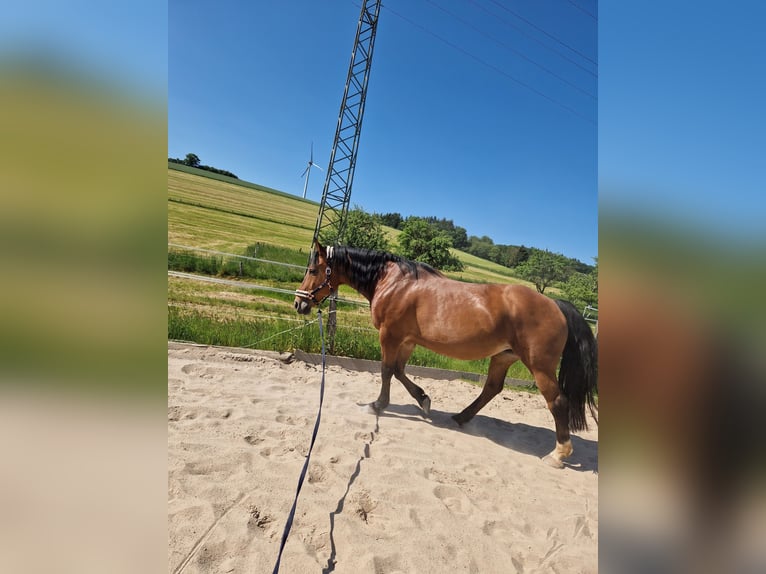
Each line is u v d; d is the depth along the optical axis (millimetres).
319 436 3604
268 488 2662
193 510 2312
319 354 6762
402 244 34062
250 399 4344
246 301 11656
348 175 10875
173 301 9922
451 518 2652
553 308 3752
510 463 3713
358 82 10914
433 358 7945
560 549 2506
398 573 2115
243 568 1975
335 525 2398
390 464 3281
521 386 7453
